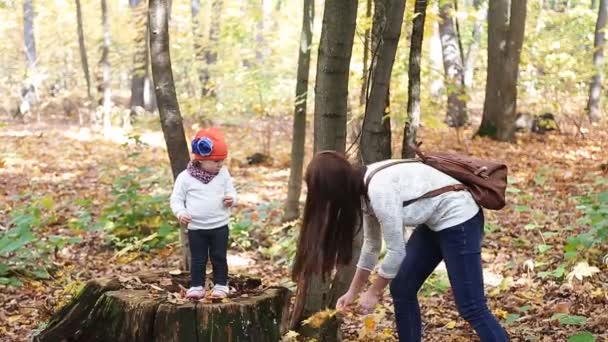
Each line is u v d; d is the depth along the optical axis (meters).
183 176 4.36
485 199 3.70
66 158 15.40
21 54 26.34
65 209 9.98
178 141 5.67
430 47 20.33
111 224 8.09
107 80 19.81
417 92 5.41
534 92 20.81
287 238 7.75
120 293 4.30
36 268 6.79
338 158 3.63
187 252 5.92
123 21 24.72
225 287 4.32
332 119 4.52
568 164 12.83
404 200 3.61
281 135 17.66
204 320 4.00
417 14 5.31
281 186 11.95
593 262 6.10
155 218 8.17
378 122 4.59
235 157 14.73
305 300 4.58
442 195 3.64
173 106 5.65
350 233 3.64
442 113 18.45
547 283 5.92
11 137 18.81
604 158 13.27
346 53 4.44
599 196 6.11
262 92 16.36
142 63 23.23
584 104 19.83
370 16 6.93
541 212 8.08
